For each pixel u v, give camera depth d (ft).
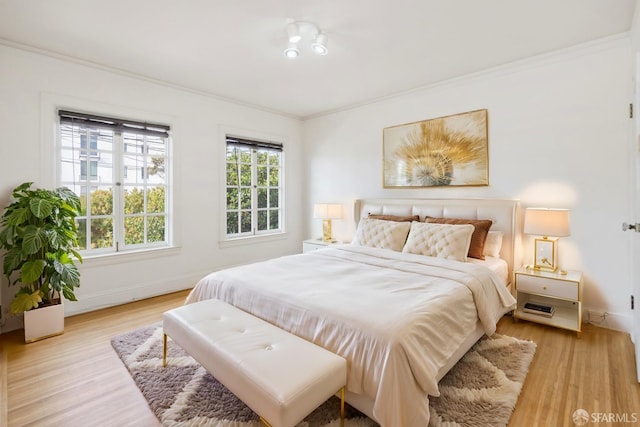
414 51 9.08
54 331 8.29
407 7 6.98
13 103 8.68
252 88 12.21
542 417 5.21
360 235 11.44
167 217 12.12
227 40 8.48
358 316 5.09
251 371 4.36
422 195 12.23
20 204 8.04
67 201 8.56
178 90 12.07
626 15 7.27
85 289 10.01
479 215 10.28
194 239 12.68
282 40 8.49
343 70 10.47
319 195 16.12
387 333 4.63
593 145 8.68
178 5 6.91
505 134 10.16
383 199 12.98
